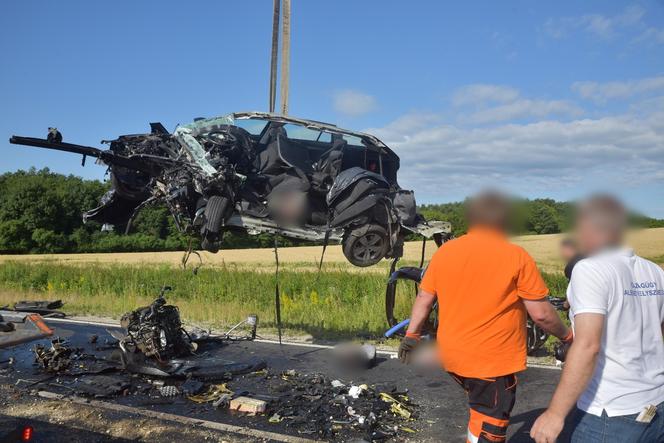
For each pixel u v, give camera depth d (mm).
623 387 2732
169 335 7160
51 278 19297
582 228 2883
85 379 6336
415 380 6516
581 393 2707
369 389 5957
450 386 6266
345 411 5344
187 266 23125
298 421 5082
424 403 5691
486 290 3387
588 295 2709
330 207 7645
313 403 5594
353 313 11578
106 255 42188
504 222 3443
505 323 3402
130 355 6750
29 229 56156
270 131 7812
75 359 7176
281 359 7535
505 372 3402
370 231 7598
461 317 3471
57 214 57688
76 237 56531
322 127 7848
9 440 4699
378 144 8172
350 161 8297
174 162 7391
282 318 11461
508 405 3420
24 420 5156
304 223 7832
